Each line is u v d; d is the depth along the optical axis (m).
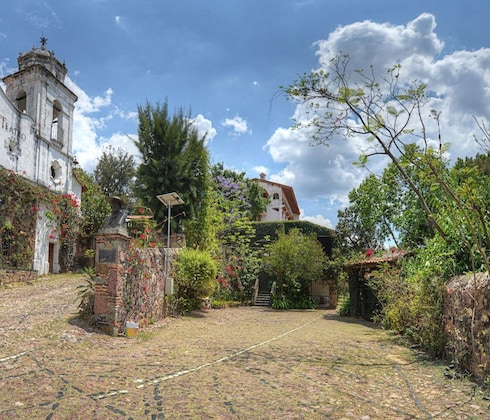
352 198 19.53
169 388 4.73
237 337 8.84
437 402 4.51
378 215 18.47
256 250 26.09
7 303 10.33
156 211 16.39
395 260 12.24
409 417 4.03
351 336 9.54
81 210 23.27
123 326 8.20
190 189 16.89
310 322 13.29
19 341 6.52
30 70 19.62
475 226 6.48
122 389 4.61
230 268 20.45
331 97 7.64
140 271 9.49
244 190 30.34
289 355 6.85
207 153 17.77
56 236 19.89
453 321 6.36
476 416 4.05
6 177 16.42
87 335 7.41
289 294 22.28
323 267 21.53
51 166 20.59
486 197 6.87
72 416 3.78
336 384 5.16
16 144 17.86
